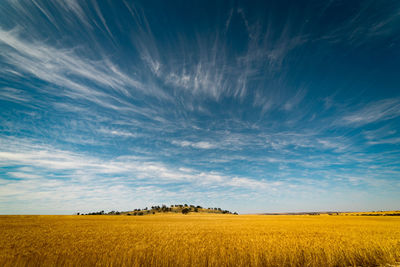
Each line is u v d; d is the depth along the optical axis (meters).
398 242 14.90
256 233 23.08
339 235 20.72
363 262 11.12
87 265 9.59
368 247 12.77
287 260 10.69
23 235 20.23
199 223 45.66
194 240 16.06
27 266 9.52
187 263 9.73
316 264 10.29
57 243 14.85
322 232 24.39
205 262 9.86
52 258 10.16
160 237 18.50
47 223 40.94
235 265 9.86
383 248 12.66
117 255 10.54
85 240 16.39
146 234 21.36
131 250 11.14
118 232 23.61
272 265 10.20
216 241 15.70
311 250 11.76
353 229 28.70
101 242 15.21
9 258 9.99
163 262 9.75
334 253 11.36
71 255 10.62
